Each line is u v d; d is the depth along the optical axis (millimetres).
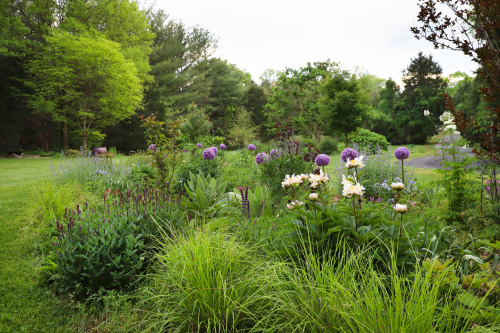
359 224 2840
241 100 44656
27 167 13969
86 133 25250
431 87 38094
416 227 3090
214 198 5574
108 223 3533
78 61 23359
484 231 3486
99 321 2730
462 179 4223
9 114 25484
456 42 4246
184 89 39656
